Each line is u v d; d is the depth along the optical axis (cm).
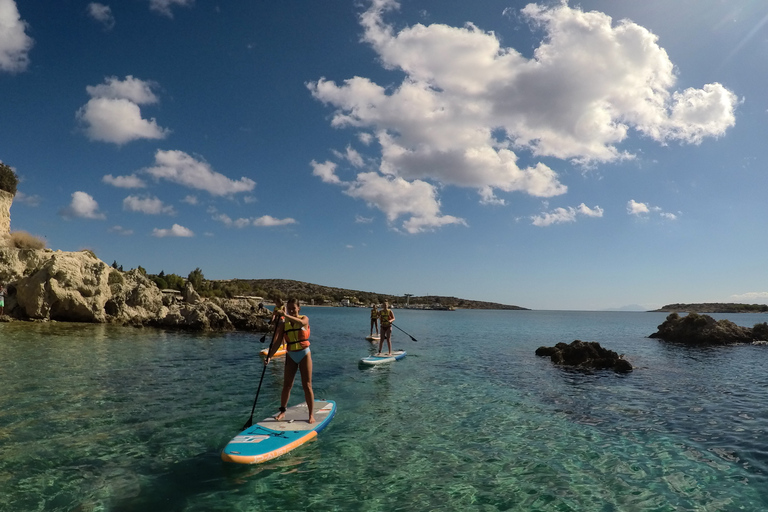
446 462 673
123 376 1202
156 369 1327
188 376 1243
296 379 1262
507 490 582
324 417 838
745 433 845
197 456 659
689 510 537
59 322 2614
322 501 533
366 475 614
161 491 545
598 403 1080
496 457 700
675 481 621
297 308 812
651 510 535
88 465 613
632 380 1412
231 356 1655
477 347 2423
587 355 1783
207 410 900
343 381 1260
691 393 1215
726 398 1156
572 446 759
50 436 717
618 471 654
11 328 2161
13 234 3269
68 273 2691
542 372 1541
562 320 9081
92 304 2733
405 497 552
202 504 515
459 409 988
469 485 594
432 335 3409
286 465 639
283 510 508
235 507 510
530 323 6869
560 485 601
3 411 837
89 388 1044
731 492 588
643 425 895
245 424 795
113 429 763
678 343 2923
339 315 7681
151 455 657
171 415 857
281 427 769
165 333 2486
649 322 8769
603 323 7556
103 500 516
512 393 1173
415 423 869
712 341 2844
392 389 1174
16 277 2881
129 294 2994
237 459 627
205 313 2848
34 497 517
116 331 2389
